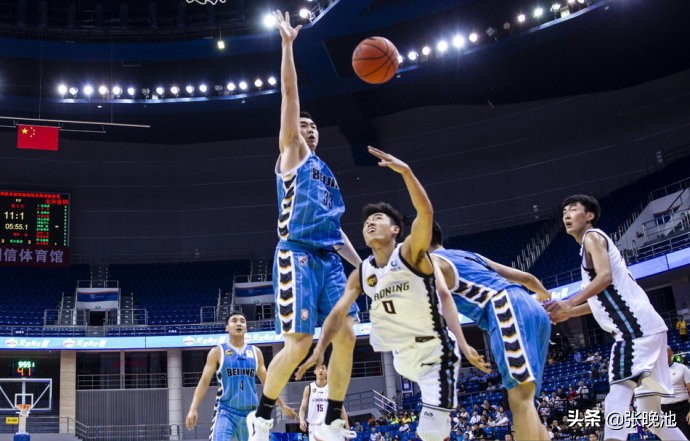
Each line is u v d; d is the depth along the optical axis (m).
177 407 29.03
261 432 5.06
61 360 28.48
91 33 27.19
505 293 5.04
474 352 4.42
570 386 21.02
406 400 28.00
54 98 29.22
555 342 26.69
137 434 28.59
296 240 5.36
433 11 25.02
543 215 32.78
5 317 29.62
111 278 33.19
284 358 5.09
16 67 29.00
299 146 5.55
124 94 30.08
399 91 32.00
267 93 29.45
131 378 29.55
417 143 35.00
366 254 33.34
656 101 31.91
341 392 5.33
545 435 4.65
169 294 32.66
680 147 30.78
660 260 22.06
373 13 25.00
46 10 26.95
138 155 35.84
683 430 8.46
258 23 26.75
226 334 28.31
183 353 30.34
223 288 33.12
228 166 36.25
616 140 32.44
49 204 32.28
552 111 33.66
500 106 34.41
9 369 28.62
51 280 32.12
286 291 5.24
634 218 28.05
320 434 5.30
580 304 5.59
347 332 5.31
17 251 31.14
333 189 5.67
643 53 29.58
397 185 34.94
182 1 27.48
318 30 25.69
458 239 33.31
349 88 29.61
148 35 27.38
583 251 5.62
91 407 28.50
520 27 26.98
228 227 35.62
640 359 5.28
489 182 34.06
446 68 28.66
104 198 35.00
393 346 4.79
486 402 20.08
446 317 4.59
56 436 26.33
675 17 26.62
